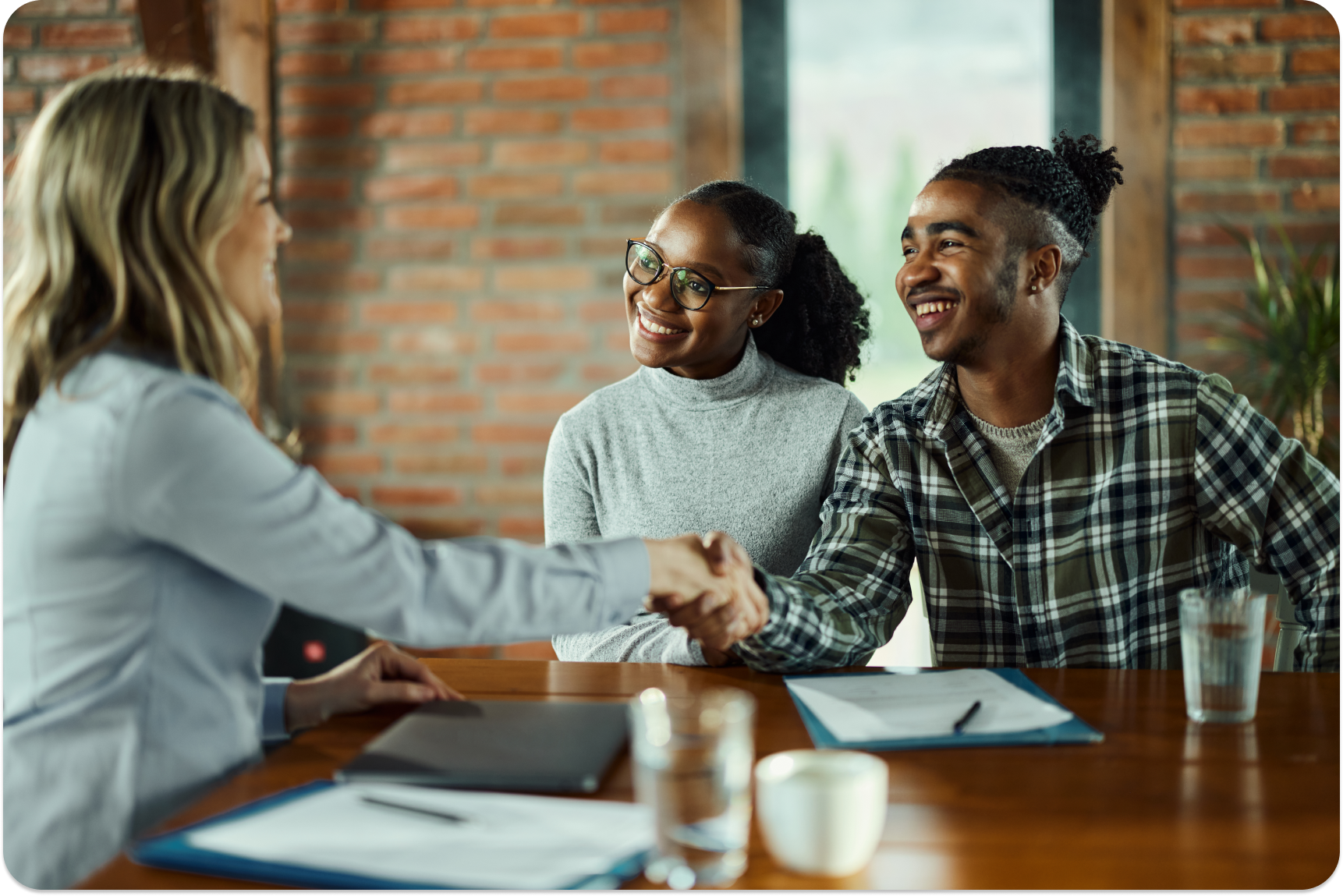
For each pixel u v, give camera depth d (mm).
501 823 729
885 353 3150
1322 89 2867
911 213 1347
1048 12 3012
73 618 817
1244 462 1311
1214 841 737
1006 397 1366
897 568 1363
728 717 689
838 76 3094
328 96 3104
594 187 3070
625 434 1596
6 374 896
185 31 2879
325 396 3172
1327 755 904
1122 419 1337
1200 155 2918
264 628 927
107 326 867
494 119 3082
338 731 975
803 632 1152
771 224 1571
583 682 1151
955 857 714
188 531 810
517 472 3146
